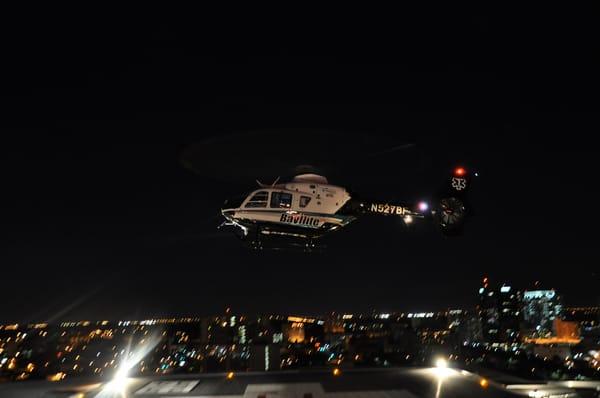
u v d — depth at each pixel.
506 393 19.94
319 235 25.80
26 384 23.81
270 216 24.92
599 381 22.08
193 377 24.53
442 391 20.30
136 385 23.02
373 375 23.83
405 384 21.62
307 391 20.58
